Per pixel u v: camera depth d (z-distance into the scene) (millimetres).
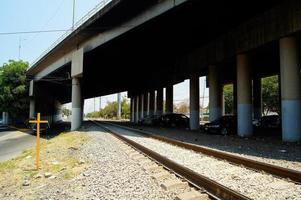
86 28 32469
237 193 5922
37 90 60438
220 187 6480
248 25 23438
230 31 26234
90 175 9453
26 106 60938
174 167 9383
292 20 18797
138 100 72875
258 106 41906
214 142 19172
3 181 9867
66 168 10969
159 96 55812
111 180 8570
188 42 32406
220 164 10578
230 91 79375
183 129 35531
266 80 65438
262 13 21703
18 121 68062
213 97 30766
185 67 36594
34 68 55000
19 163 12875
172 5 22609
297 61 19484
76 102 37906
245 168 9688
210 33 28734
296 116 19312
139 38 31109
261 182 7801
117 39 31234
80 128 37406
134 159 12047
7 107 59906
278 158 12133
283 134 19797
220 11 23391
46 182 9117
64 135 27781
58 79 53531
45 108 69688
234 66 38531
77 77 38000
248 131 24578
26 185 9031
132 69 48750
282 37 19844
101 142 19594
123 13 28031
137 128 38031
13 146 25516
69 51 41156
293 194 6676
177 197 6434
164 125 43156
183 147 16156
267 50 29625
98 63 43219
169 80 47938
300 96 19438
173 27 27453
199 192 6703
